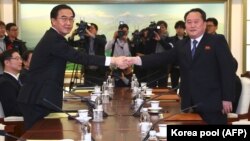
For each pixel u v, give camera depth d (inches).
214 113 133.0
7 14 295.0
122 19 298.7
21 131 146.8
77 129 106.2
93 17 297.7
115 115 129.7
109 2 296.8
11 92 158.4
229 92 132.4
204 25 136.9
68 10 131.7
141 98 153.8
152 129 97.7
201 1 295.7
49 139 93.7
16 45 248.8
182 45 141.6
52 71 130.2
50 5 298.2
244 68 295.1
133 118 123.8
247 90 168.1
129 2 297.1
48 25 299.9
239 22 296.2
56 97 129.1
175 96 174.1
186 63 137.6
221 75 133.4
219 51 134.0
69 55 130.5
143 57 147.7
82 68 244.1
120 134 99.2
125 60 144.5
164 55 149.0
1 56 166.6
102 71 234.2
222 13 296.7
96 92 175.2
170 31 298.7
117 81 233.8
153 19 298.5
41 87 128.6
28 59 175.9
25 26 298.8
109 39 298.5
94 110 120.3
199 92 134.2
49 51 129.0
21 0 295.9
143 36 246.4
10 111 157.9
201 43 136.1
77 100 168.2
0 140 100.3
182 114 127.3
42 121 119.3
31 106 128.7
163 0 296.0
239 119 167.5
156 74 238.7
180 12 297.6
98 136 96.9
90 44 238.8
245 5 291.7
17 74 167.9
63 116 128.2
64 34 133.8
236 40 297.1
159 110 132.6
